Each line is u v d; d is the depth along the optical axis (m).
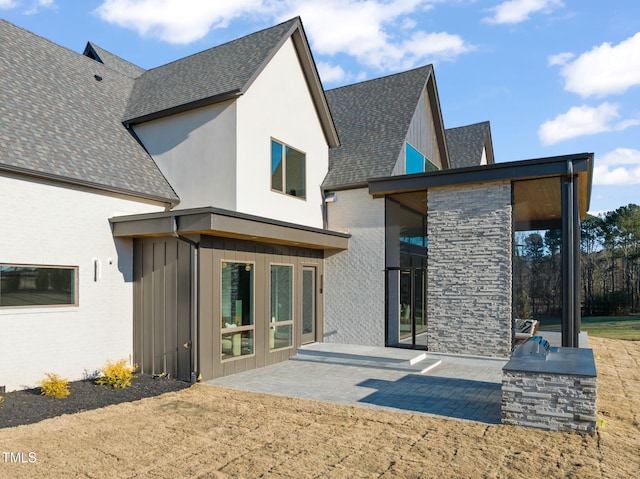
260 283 10.91
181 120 11.49
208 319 9.28
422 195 12.79
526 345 7.68
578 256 10.12
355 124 16.27
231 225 8.91
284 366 10.93
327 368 10.70
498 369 10.47
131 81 14.73
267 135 11.66
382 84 17.84
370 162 13.98
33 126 9.44
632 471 4.96
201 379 9.07
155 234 9.39
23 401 7.44
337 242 12.85
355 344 13.05
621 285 26.52
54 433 6.05
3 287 7.99
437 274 11.69
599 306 26.12
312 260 13.17
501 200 10.98
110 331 9.62
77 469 4.96
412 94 16.44
